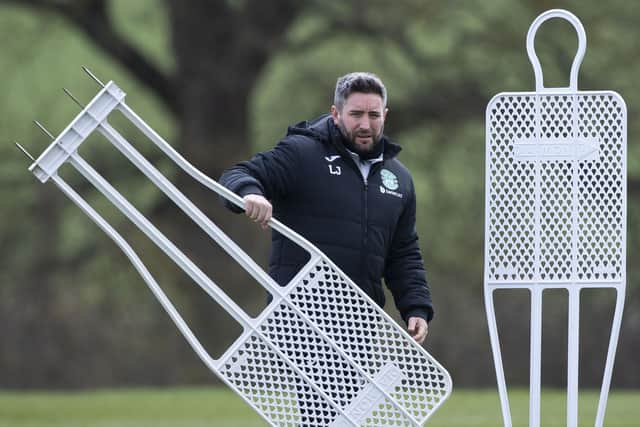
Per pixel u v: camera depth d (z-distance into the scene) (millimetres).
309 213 19844
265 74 83750
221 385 75938
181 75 81062
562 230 21125
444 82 77500
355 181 19938
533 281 21125
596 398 44938
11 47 82000
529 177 21188
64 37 83812
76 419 42562
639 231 76875
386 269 21109
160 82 81188
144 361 76000
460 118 77500
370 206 19969
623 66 72062
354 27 75500
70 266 79875
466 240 82312
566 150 21094
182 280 78938
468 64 76125
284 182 19812
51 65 85062
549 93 21141
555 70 73250
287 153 19828
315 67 80188
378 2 74938
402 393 19234
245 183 19047
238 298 77875
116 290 79500
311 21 84125
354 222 19844
